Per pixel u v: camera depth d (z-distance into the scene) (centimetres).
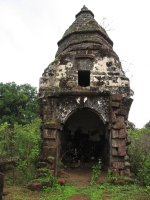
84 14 1382
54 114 1072
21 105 3334
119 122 1023
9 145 1395
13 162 1332
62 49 1314
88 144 1426
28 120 3161
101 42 1253
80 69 1131
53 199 766
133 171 1100
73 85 1112
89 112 1420
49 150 986
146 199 738
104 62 1140
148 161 993
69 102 1086
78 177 1077
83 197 783
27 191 859
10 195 815
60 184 924
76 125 1446
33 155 1062
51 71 1135
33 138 1092
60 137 1142
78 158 1395
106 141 1157
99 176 1041
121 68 1219
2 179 704
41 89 1116
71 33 1297
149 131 1520
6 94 3162
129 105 1109
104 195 792
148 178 920
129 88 1113
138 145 1283
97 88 1097
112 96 1057
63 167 1249
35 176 984
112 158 989
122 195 779
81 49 1165
